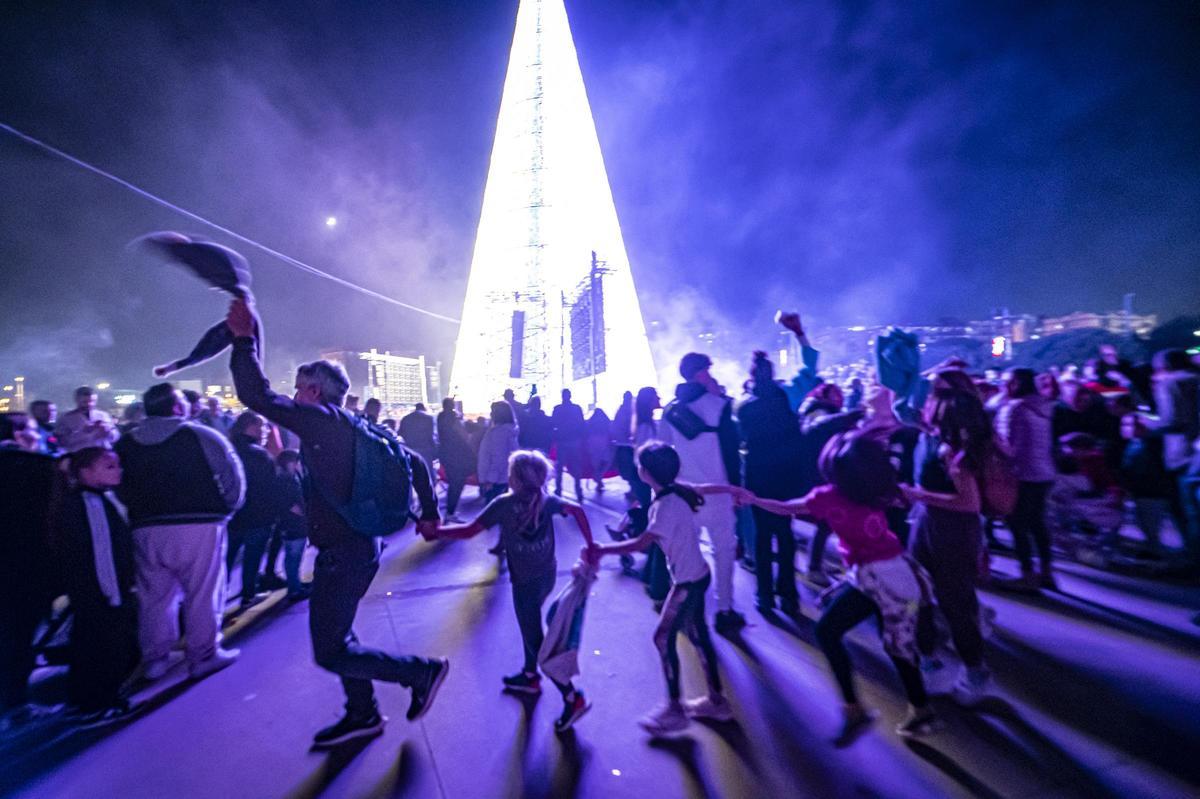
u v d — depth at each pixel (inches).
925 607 129.4
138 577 174.9
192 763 131.5
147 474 170.7
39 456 163.5
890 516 209.6
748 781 117.2
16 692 155.0
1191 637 178.2
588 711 147.6
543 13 1620.3
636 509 276.4
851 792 112.6
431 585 261.0
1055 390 289.4
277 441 346.9
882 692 151.3
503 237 1573.6
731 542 198.1
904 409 251.3
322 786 121.5
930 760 121.3
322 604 129.5
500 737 137.5
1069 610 202.1
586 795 115.3
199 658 177.0
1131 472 251.8
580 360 946.7
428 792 118.2
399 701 156.8
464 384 1544.0
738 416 217.3
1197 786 111.2
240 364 121.6
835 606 131.4
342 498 127.1
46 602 161.3
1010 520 223.5
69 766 132.0
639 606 224.2
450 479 406.9
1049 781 113.7
